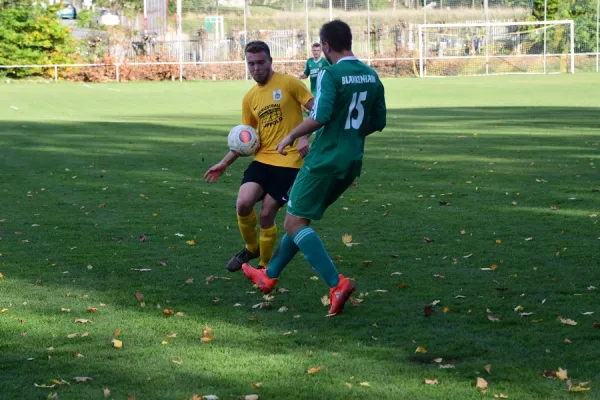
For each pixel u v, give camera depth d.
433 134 28.14
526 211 14.86
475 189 17.28
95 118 35.50
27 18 63.00
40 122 33.47
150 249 12.28
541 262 11.16
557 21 68.00
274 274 9.39
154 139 27.47
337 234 13.21
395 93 49.62
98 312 9.09
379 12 75.12
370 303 9.36
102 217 14.80
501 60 71.31
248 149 10.48
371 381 7.00
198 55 68.06
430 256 11.63
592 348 7.73
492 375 7.09
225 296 9.75
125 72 64.12
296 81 10.53
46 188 18.00
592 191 16.70
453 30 71.81
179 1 67.62
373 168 20.52
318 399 6.63
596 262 11.11
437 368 7.29
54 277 10.62
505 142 25.52
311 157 8.96
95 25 68.38
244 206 10.29
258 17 75.19
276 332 8.35
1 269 11.04
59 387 6.89
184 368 7.35
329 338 8.14
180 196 16.95
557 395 6.64
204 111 39.28
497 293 9.69
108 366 7.40
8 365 7.41
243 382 7.00
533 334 8.16
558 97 44.72
